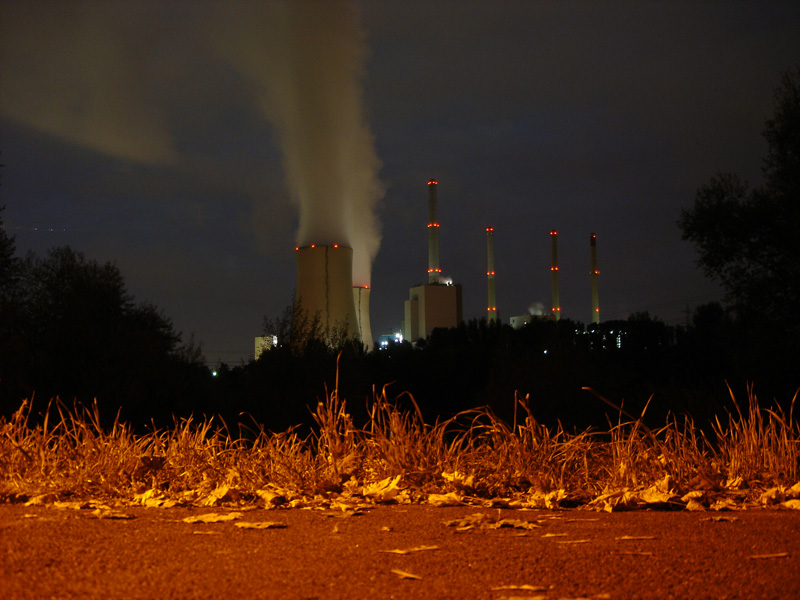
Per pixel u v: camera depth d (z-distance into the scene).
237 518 4.16
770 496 4.95
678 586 2.61
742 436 6.11
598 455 6.17
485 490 5.45
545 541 3.46
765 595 2.48
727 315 22.02
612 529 3.78
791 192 20.64
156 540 3.46
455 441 6.36
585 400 21.36
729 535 3.52
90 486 5.62
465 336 54.53
